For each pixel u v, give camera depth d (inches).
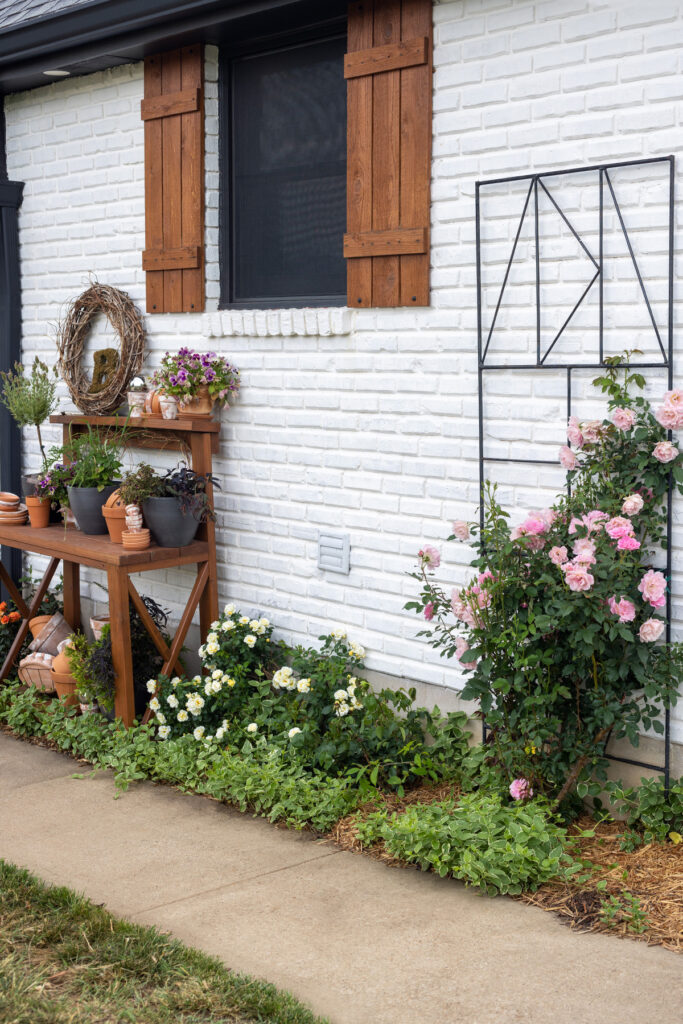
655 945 126.8
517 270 168.1
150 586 236.7
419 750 180.7
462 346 176.6
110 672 199.6
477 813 149.4
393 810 168.2
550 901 138.3
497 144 168.7
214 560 213.2
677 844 152.3
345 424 195.5
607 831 158.2
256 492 213.2
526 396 169.0
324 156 202.4
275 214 212.2
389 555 190.7
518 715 160.7
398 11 179.3
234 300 221.5
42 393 241.0
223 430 218.2
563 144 161.0
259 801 170.1
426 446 183.3
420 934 130.3
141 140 230.2
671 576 154.6
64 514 229.5
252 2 189.0
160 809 174.7
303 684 184.4
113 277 240.7
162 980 120.3
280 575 210.2
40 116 255.4
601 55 155.7
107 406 233.9
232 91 216.8
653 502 153.7
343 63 197.5
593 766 158.2
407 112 179.3
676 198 149.7
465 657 160.7
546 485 167.8
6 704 225.0
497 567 159.3
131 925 131.5
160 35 206.8
